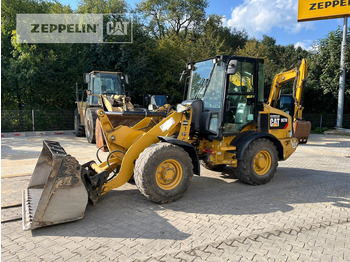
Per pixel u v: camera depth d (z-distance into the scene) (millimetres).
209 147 5203
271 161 5367
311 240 3186
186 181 4289
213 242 3096
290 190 5051
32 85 14172
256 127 5465
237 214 3898
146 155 3984
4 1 14891
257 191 4953
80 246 2986
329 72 16984
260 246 3029
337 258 2818
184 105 4980
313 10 15898
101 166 4578
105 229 3383
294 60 19562
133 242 3076
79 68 15586
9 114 13180
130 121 5285
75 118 13094
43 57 14633
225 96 4816
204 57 19156
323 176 6156
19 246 2979
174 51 18438
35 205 3719
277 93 7094
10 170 6098
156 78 17422
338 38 16750
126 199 4414
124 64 16469
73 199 3438
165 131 4484
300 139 11273
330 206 4273
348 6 14797
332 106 18625
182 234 3275
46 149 4328
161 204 4227
